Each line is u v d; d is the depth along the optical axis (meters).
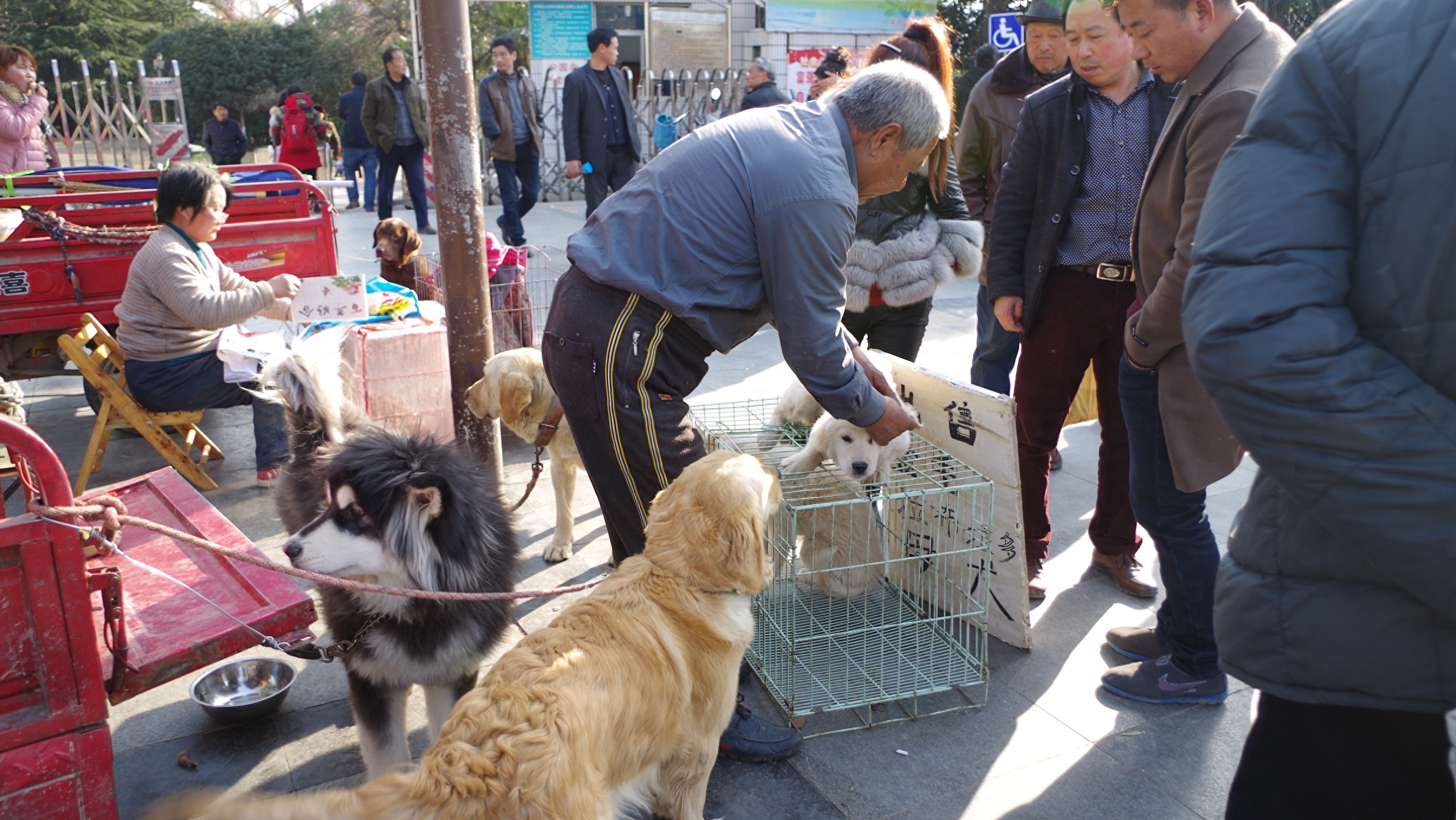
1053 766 2.64
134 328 4.30
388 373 4.63
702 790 2.29
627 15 16.88
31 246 4.77
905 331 4.35
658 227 2.36
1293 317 1.26
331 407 3.10
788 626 3.26
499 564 2.52
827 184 2.30
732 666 2.26
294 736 2.78
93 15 33.38
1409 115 1.22
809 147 2.33
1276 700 1.58
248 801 1.52
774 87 7.83
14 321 4.81
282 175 6.27
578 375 2.41
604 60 9.12
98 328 4.61
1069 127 3.23
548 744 1.69
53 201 5.19
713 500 2.19
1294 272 1.28
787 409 3.69
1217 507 4.39
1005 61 4.55
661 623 2.12
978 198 4.73
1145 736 2.77
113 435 5.32
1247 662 1.54
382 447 2.33
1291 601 1.47
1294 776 1.57
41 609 1.79
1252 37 2.39
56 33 32.59
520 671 1.85
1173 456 2.63
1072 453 5.19
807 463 3.24
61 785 1.88
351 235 11.16
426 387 4.76
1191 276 1.40
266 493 4.60
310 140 14.62
